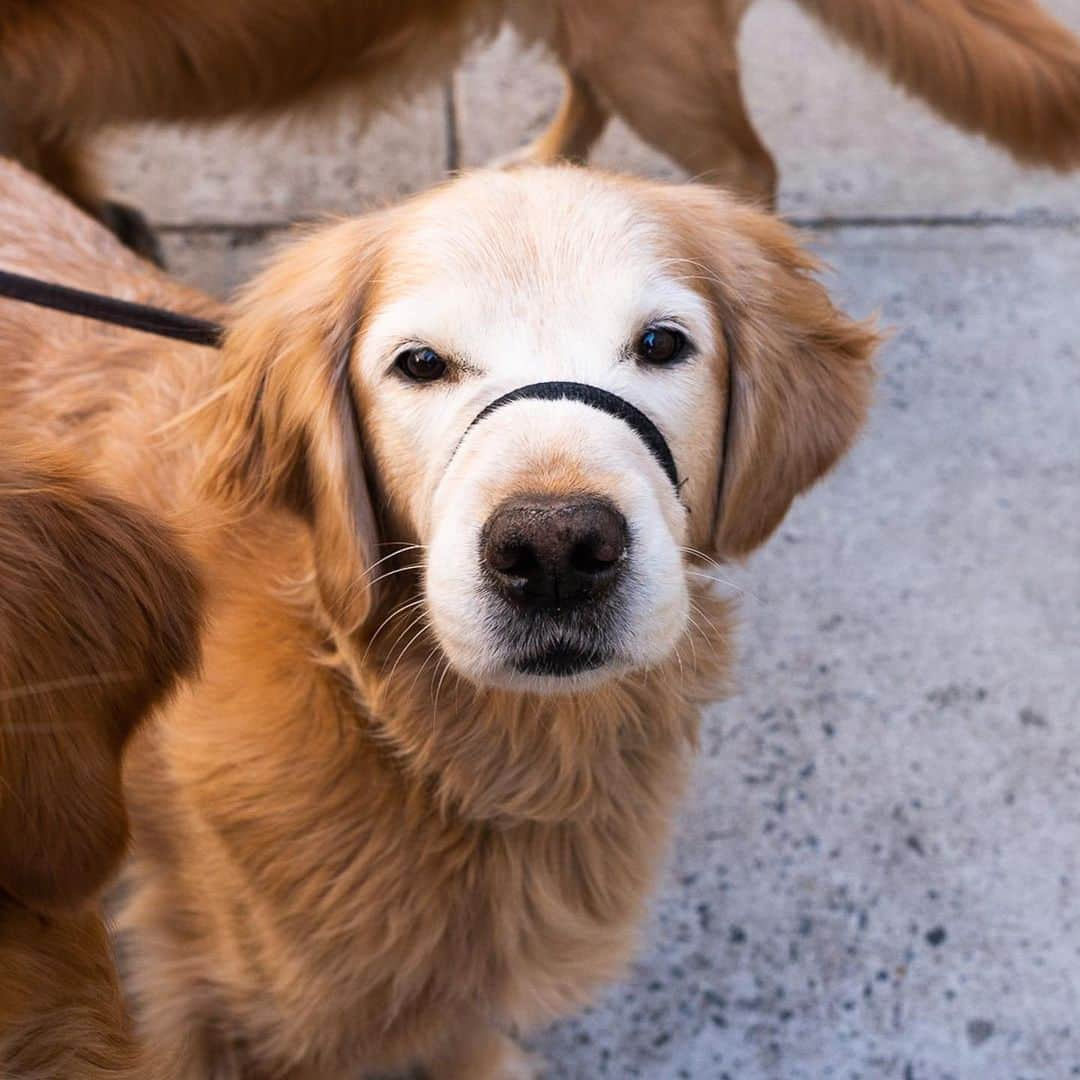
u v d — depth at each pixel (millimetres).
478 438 808
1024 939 1113
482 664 814
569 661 816
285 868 909
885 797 1162
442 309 833
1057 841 1147
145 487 957
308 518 899
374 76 1292
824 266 949
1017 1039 1082
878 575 1255
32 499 786
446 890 922
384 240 877
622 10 1245
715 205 911
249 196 1512
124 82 1241
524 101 1608
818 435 923
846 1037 1082
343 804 906
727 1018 1087
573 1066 1073
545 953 949
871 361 950
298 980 925
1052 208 1535
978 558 1266
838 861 1139
